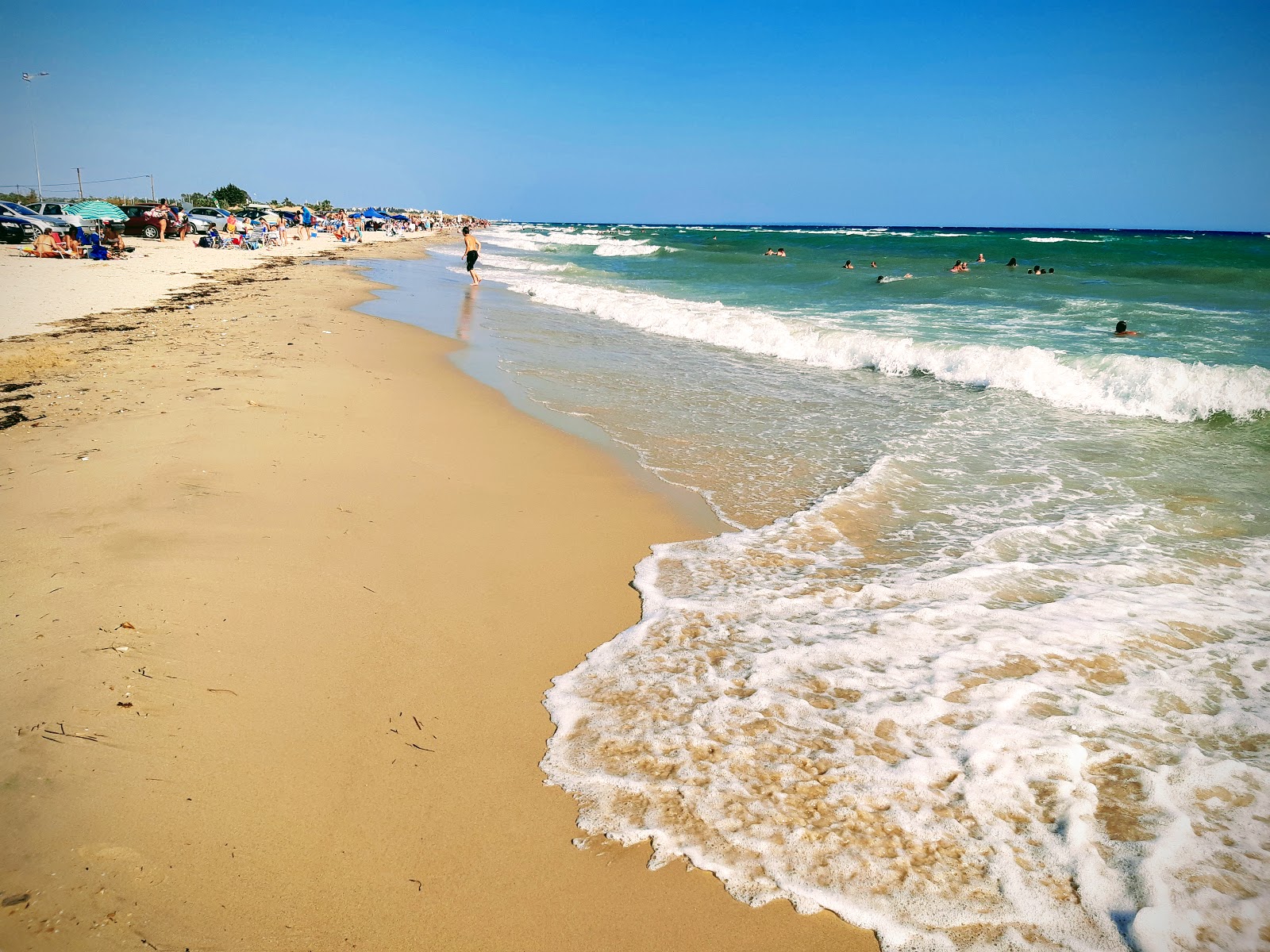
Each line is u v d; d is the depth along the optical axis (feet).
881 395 32.96
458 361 37.01
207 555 14.47
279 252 111.75
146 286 56.95
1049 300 62.49
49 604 12.30
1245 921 7.69
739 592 15.08
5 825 8.15
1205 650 12.84
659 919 7.89
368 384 29.73
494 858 8.56
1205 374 28.89
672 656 12.76
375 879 8.17
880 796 9.52
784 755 10.27
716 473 22.47
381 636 12.76
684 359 40.60
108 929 7.19
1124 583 15.31
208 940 7.26
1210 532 18.02
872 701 11.46
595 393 32.19
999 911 7.92
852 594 14.98
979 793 9.55
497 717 11.03
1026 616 13.93
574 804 9.43
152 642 11.60
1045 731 10.71
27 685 10.33
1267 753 10.27
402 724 10.69
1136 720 11.00
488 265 112.88
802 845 8.79
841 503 19.86
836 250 146.00
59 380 26.48
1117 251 131.03
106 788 8.86
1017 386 33.45
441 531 17.10
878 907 8.01
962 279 79.92
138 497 16.61
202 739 9.89
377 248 141.79
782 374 37.42
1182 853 8.57
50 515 15.52
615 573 15.92
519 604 14.34
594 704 11.43
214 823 8.64
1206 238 232.94
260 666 11.53
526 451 23.61
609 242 185.78
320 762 9.78
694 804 9.41
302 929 7.51
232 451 20.17
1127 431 27.30
